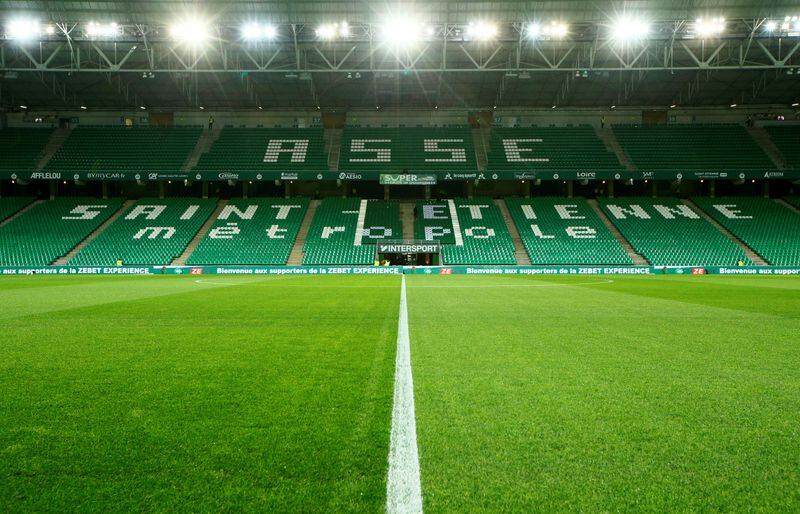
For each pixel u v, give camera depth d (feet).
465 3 93.45
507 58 115.65
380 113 152.87
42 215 131.44
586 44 105.60
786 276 101.76
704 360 18.49
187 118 151.23
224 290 58.08
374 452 9.85
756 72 123.24
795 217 129.70
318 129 148.66
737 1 90.48
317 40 102.37
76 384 15.02
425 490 8.32
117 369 17.07
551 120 151.43
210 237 125.29
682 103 145.38
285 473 8.96
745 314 33.50
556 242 124.67
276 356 19.33
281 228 129.90
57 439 10.61
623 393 14.01
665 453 9.85
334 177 134.10
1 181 142.92
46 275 107.24
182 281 81.20
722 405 12.93
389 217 135.13
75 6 92.79
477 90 137.18
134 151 139.23
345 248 122.83
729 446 10.22
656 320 30.30
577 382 15.23
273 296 48.91
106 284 71.51
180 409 12.57
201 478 8.81
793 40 104.78
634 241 124.16
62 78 125.90
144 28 98.37
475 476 8.82
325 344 22.04
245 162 137.90
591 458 9.59
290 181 149.38
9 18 94.79
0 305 39.34
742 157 136.26
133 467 9.27
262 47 105.60
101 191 147.64
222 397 13.64
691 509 7.78
